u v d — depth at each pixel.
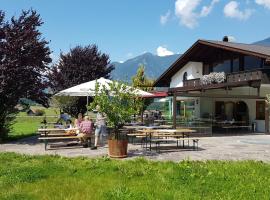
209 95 20.62
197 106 28.47
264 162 10.83
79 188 7.33
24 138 19.20
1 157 11.36
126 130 16.98
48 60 17.06
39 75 16.89
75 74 32.31
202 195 6.80
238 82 20.61
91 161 10.50
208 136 20.84
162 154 12.85
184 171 8.71
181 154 12.85
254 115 24.80
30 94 16.48
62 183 7.79
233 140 18.38
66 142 16.38
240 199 6.51
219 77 24.09
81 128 14.72
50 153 12.99
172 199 6.52
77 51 33.06
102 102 12.12
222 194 6.83
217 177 8.09
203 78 25.47
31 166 9.62
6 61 15.77
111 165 9.69
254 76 21.06
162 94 22.48
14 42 15.92
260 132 23.70
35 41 16.38
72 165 9.80
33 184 7.69
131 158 11.80
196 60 29.25
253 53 20.09
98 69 32.91
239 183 7.58
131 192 6.84
